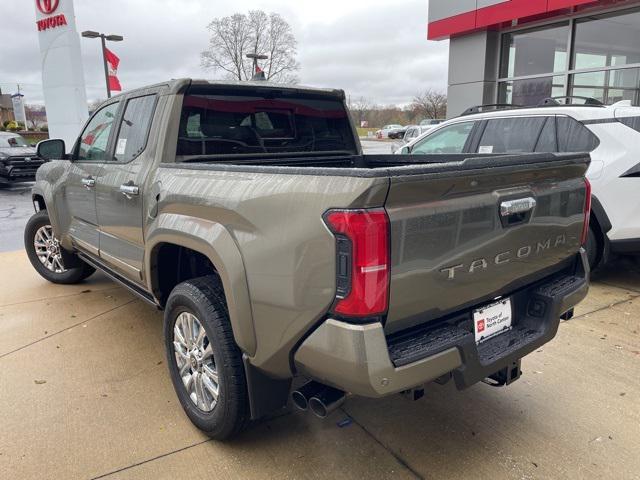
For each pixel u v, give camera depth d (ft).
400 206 6.21
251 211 7.26
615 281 17.46
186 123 10.49
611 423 9.34
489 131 18.43
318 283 6.40
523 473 8.04
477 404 10.00
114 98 12.78
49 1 47.65
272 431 9.18
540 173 8.02
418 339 6.86
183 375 9.46
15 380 11.07
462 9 38.34
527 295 8.70
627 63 31.60
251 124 11.55
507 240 7.62
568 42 34.50
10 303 16.06
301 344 6.81
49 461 8.38
